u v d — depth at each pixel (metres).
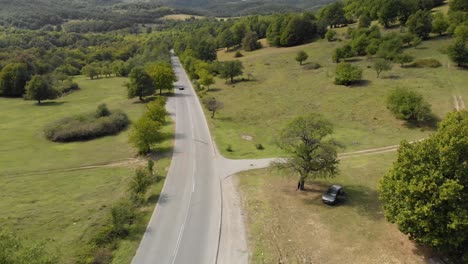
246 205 35.78
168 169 46.03
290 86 88.62
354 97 73.50
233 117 70.44
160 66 96.44
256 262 26.81
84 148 57.62
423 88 70.88
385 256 26.81
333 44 120.88
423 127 56.78
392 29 116.06
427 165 25.84
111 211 31.97
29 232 30.27
